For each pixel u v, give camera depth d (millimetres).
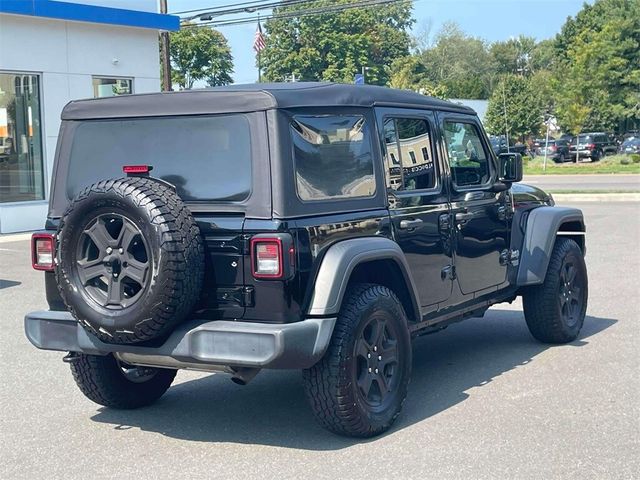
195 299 5031
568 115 55312
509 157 7223
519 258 7582
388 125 6051
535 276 7543
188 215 5012
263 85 5598
